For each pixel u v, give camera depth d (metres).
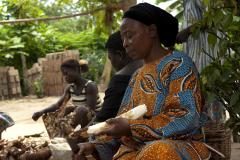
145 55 2.20
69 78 4.43
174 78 2.04
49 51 18.14
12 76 15.80
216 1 2.76
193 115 1.95
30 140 3.65
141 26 2.13
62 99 4.62
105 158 2.41
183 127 1.94
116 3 6.92
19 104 13.35
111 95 2.74
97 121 2.81
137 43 2.14
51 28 19.05
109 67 8.49
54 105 4.62
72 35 19.55
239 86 2.80
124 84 2.72
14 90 15.80
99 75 16.95
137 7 2.14
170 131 1.94
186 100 1.98
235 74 2.77
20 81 17.02
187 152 1.96
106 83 8.59
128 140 2.19
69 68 4.43
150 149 1.92
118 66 2.87
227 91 2.81
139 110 2.01
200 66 3.58
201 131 2.17
